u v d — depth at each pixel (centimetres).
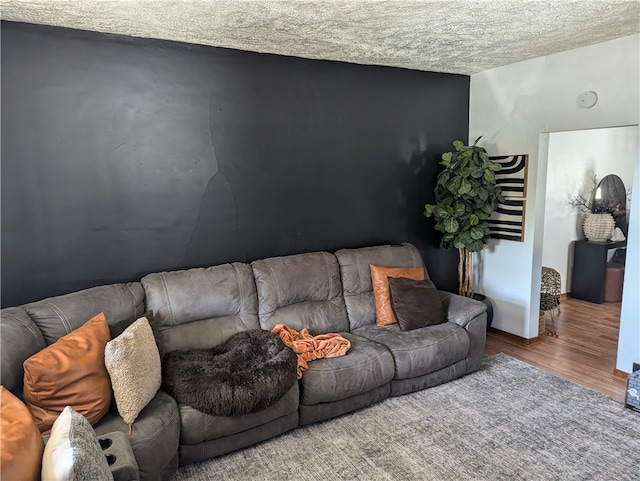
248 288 307
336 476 229
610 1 245
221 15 252
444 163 406
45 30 261
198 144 314
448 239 414
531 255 404
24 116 260
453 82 436
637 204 319
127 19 254
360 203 393
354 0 235
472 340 339
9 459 121
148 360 226
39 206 269
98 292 257
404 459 242
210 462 241
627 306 330
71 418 145
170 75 300
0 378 189
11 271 266
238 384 235
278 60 339
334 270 349
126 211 295
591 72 343
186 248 319
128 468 161
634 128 548
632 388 291
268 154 343
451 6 247
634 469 233
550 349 400
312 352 284
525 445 254
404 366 300
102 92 280
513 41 324
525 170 400
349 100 376
